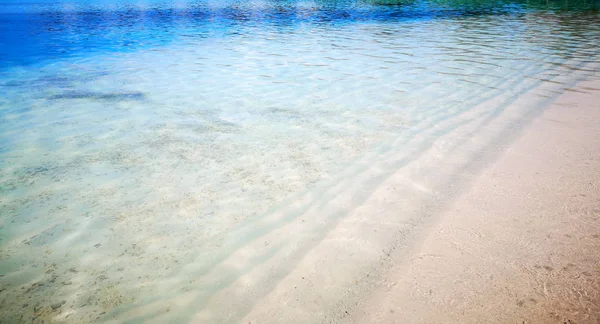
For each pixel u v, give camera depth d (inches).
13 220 104.0
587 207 98.8
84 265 86.8
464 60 290.2
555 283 74.4
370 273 80.7
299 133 161.5
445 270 79.9
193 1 1048.8
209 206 109.8
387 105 193.5
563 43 340.5
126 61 317.7
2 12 735.7
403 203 106.7
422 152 138.2
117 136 161.8
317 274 81.2
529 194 106.5
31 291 79.1
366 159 135.3
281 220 101.9
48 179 126.2
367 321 68.6
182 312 72.9
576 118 161.3
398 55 316.8
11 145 152.9
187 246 92.6
